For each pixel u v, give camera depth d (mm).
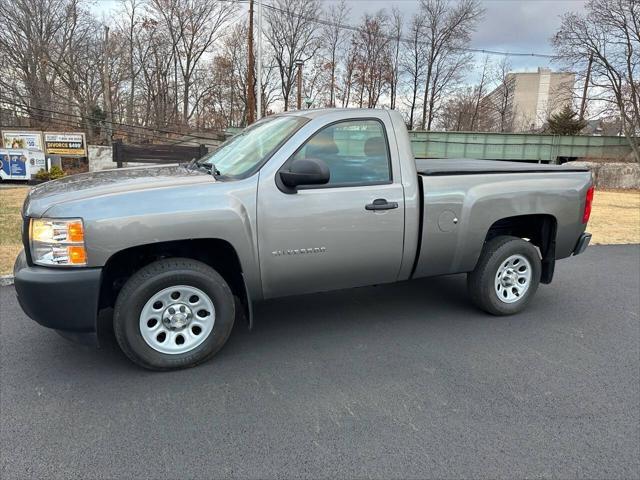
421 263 3941
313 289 3695
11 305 4551
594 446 2543
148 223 2984
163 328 3279
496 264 4270
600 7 27000
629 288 5574
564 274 6230
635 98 27734
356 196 3539
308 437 2584
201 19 48750
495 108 60125
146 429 2639
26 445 2486
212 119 50250
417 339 3922
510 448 2512
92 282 2914
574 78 31281
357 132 3627
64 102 39094
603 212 13719
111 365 3395
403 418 2777
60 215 2877
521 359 3590
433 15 53438
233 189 3227
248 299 3322
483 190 4020
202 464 2354
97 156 28953
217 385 3135
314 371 3346
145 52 47781
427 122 57438
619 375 3363
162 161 16781
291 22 49875
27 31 38094
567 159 35906
